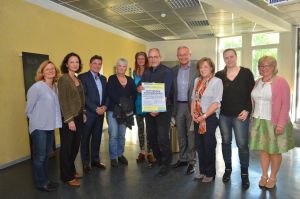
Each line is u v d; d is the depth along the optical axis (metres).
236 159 4.00
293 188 2.90
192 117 3.07
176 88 3.41
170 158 3.43
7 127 3.92
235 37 9.33
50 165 3.87
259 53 8.78
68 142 2.99
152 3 5.43
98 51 6.70
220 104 2.87
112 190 2.92
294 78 7.97
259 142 2.79
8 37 3.95
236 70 2.87
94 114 3.47
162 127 3.28
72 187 3.01
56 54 5.09
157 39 9.84
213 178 3.15
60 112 2.92
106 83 3.64
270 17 6.49
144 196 2.76
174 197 2.73
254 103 2.85
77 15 5.82
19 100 4.13
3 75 3.85
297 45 8.02
